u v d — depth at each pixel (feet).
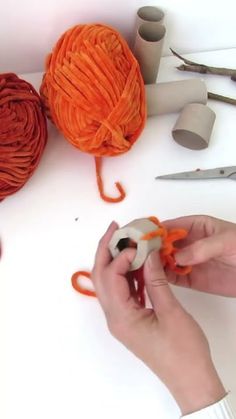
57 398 1.45
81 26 1.69
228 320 1.62
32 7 1.78
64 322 1.57
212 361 1.44
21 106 1.66
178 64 2.14
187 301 1.64
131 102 1.66
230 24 2.08
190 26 2.06
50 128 1.92
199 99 1.95
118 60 1.66
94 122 1.64
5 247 1.67
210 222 1.59
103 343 1.54
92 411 1.45
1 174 1.61
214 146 1.97
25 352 1.51
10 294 1.59
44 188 1.80
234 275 1.63
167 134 1.97
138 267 1.39
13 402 1.43
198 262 1.47
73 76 1.60
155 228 1.40
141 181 1.86
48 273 1.64
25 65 2.02
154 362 1.33
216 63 2.17
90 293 1.60
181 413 1.40
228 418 1.30
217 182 1.88
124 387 1.49
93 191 1.82
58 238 1.71
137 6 1.89
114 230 1.48
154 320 1.34
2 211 1.74
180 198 1.83
